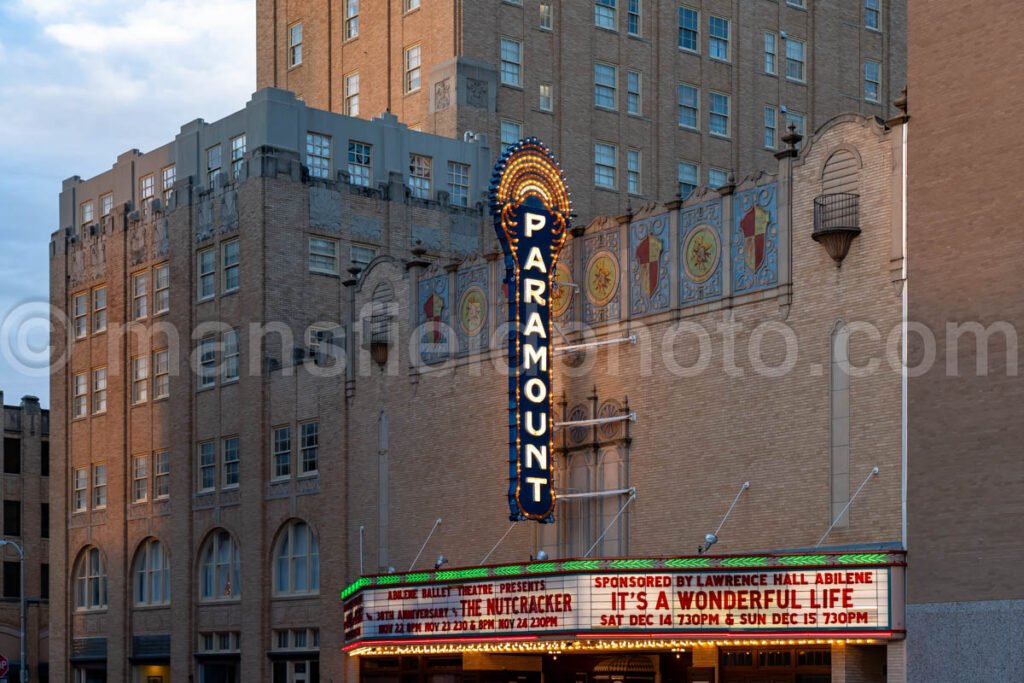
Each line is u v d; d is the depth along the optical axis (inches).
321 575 2309.3
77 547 2906.0
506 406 2015.3
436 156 2738.7
